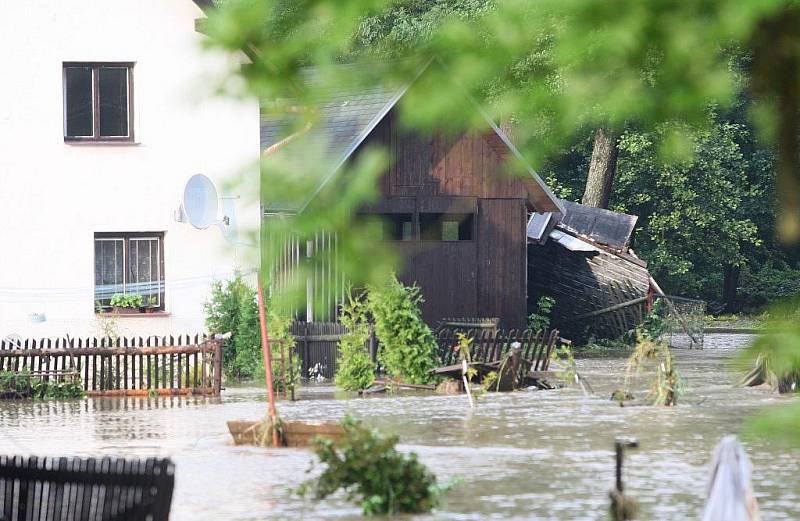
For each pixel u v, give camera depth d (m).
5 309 78.44
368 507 34.50
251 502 36.62
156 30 80.69
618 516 33.75
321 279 12.25
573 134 11.77
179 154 81.31
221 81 11.89
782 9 10.26
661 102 11.02
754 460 44.47
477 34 11.46
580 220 124.38
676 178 159.38
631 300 117.19
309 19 11.71
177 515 34.69
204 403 68.38
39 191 79.06
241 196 11.70
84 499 24.31
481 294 101.31
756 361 10.54
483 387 74.06
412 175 98.75
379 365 85.06
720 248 168.62
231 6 11.70
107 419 60.34
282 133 12.15
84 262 79.88
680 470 42.38
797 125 10.91
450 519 33.75
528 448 48.25
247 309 81.69
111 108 80.62
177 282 81.50
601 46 10.71
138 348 73.00
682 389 67.12
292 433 49.47
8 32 78.56
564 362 96.44
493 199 101.31
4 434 54.47
